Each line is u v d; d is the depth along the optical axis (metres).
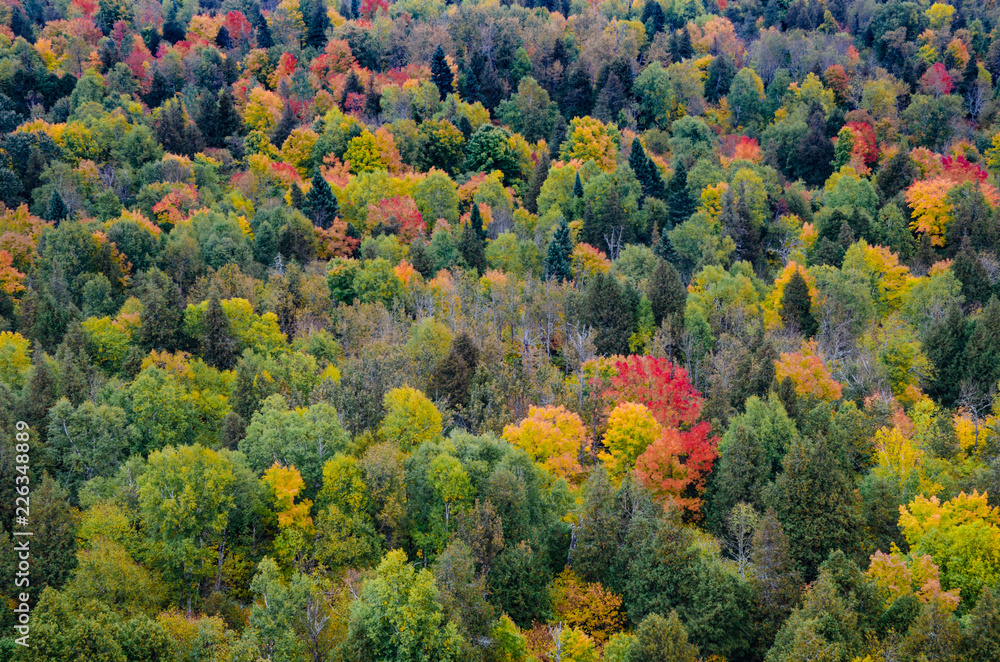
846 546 63.25
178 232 112.06
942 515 64.31
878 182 145.50
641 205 138.75
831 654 50.53
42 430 70.31
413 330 91.94
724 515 68.62
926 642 51.59
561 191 138.50
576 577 61.59
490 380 82.25
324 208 125.88
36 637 46.06
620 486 66.06
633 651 52.03
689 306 97.69
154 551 57.97
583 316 100.19
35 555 54.94
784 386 80.44
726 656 56.88
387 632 50.06
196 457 60.81
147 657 47.91
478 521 58.25
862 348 93.31
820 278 106.31
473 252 116.88
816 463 64.69
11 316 96.12
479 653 51.44
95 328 87.50
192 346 87.81
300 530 60.84
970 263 109.69
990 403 88.50
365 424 75.62
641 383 81.50
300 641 50.66
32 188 129.50
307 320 95.94
